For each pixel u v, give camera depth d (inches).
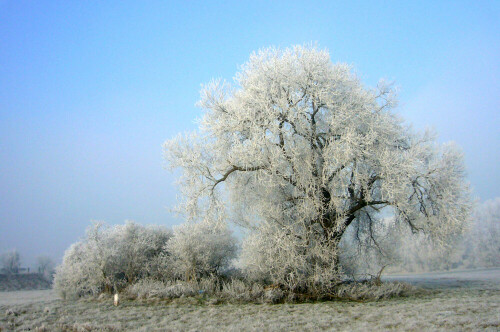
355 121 717.9
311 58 738.2
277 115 715.4
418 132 795.4
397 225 792.3
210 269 860.6
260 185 747.4
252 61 775.7
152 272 889.5
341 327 433.1
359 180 689.6
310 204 677.3
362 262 880.9
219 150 741.9
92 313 573.9
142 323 491.5
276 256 681.6
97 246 865.5
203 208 755.4
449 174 724.7
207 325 467.8
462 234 730.2
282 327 437.4
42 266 2475.4
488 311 474.0
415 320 435.5
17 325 477.4
